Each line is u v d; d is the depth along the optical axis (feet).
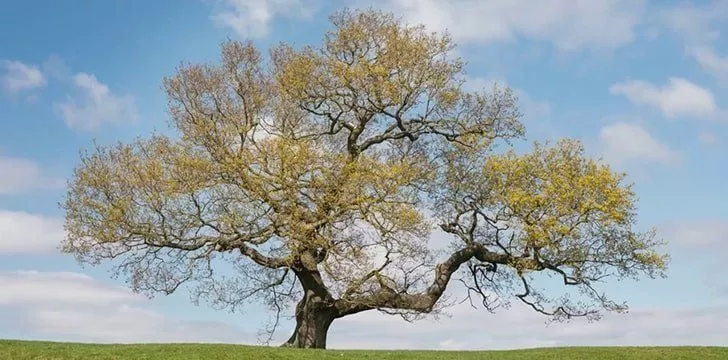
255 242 111.45
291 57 118.42
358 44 116.98
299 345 115.55
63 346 94.12
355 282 108.17
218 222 109.81
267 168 107.96
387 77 114.21
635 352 99.96
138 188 106.93
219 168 107.65
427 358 92.12
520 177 118.21
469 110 124.67
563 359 93.86
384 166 108.78
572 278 119.24
